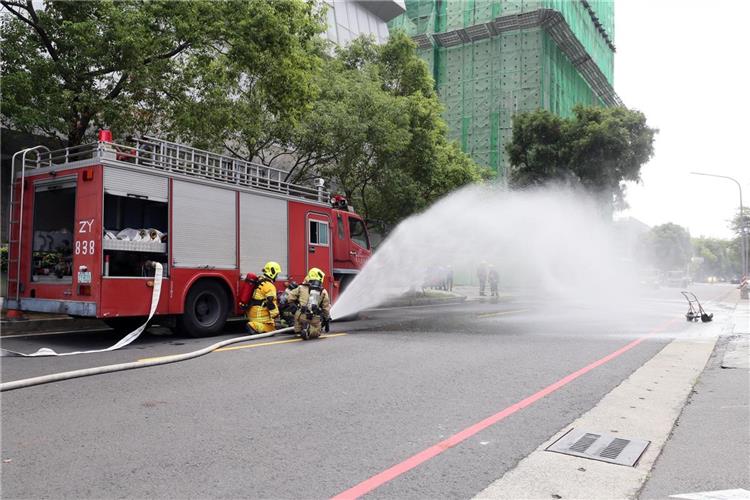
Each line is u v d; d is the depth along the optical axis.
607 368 8.08
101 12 11.25
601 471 3.98
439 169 23.03
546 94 45.81
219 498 3.37
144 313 9.09
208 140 14.80
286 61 13.25
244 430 4.68
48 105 11.00
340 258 14.20
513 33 46.50
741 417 5.54
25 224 9.68
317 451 4.24
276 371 7.12
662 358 9.14
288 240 12.10
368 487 3.60
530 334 11.84
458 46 48.91
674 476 3.93
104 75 12.31
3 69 10.89
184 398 5.65
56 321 11.13
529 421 5.22
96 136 13.30
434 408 5.57
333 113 17.06
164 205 9.59
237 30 12.23
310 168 19.92
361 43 22.97
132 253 9.12
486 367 7.83
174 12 11.57
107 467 3.80
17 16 11.32
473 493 3.55
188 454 4.08
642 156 32.19
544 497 3.52
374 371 7.31
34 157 14.06
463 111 47.78
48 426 4.66
